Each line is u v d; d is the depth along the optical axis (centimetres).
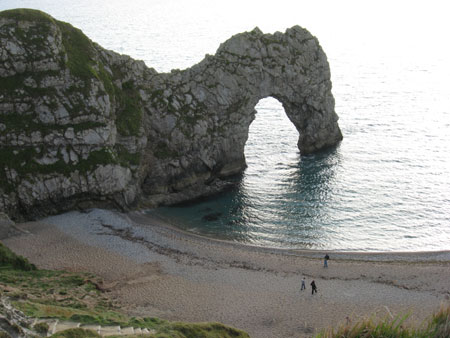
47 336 2805
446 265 5650
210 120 8444
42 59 6944
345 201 7538
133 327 3447
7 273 4862
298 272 5509
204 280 5306
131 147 7544
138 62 8088
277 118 12625
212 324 3309
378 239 6425
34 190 6694
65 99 6975
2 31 6900
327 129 9881
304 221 6975
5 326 2678
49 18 7225
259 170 8969
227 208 7475
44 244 5956
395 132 10762
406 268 5544
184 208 7506
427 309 4669
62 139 6900
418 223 6806
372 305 4788
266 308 4747
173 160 7925
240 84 8719
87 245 5991
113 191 7100
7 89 6825
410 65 19125
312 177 8512
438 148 9662
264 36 9056
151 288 5084
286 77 9138
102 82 7300
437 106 12812
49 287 4662
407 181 8175
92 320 3441
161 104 7994
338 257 5906
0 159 6631
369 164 8988
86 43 7550
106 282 5150
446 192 7706
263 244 6344
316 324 4462
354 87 15575
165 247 6069
